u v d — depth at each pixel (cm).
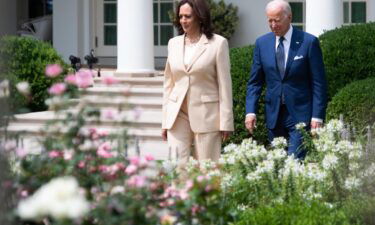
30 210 353
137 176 450
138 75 1532
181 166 695
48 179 452
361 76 1174
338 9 1404
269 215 577
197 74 721
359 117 1069
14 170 476
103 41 2019
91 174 456
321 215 584
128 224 419
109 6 2014
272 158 678
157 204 458
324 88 790
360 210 621
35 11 2289
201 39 725
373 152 708
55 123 476
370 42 1180
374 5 1889
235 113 1145
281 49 795
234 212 544
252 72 820
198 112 724
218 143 734
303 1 1922
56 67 493
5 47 493
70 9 2002
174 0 1956
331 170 675
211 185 478
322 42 1199
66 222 369
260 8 1905
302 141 779
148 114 1339
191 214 472
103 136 486
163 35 1973
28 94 522
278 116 801
